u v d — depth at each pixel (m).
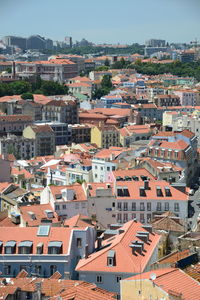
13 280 177.00
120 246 196.62
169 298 142.00
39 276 198.62
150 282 149.25
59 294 155.75
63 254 199.00
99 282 189.75
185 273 157.12
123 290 156.00
